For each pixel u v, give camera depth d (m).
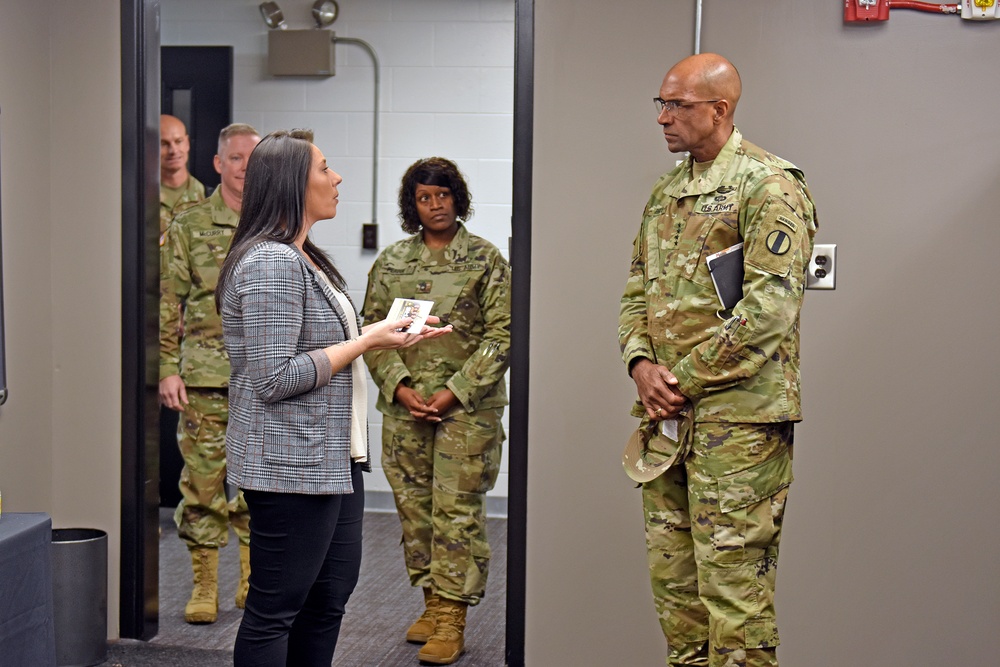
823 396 2.77
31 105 3.04
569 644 2.91
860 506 2.77
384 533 4.78
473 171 5.00
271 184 2.25
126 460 3.16
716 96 2.25
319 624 2.41
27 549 2.23
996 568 2.72
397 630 3.40
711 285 2.24
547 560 2.91
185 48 5.05
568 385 2.88
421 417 3.12
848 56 2.71
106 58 3.10
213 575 3.44
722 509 2.21
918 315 2.72
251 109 5.09
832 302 2.75
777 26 2.72
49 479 3.18
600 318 2.85
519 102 2.85
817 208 2.74
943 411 2.72
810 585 2.79
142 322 3.14
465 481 3.11
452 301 3.19
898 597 2.76
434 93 5.00
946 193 2.69
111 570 3.19
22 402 3.03
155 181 3.19
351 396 2.24
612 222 2.83
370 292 3.32
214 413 3.41
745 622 2.21
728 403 2.21
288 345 2.12
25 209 3.03
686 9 2.77
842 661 2.79
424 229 3.29
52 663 2.33
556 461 2.89
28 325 3.05
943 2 2.67
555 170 2.85
